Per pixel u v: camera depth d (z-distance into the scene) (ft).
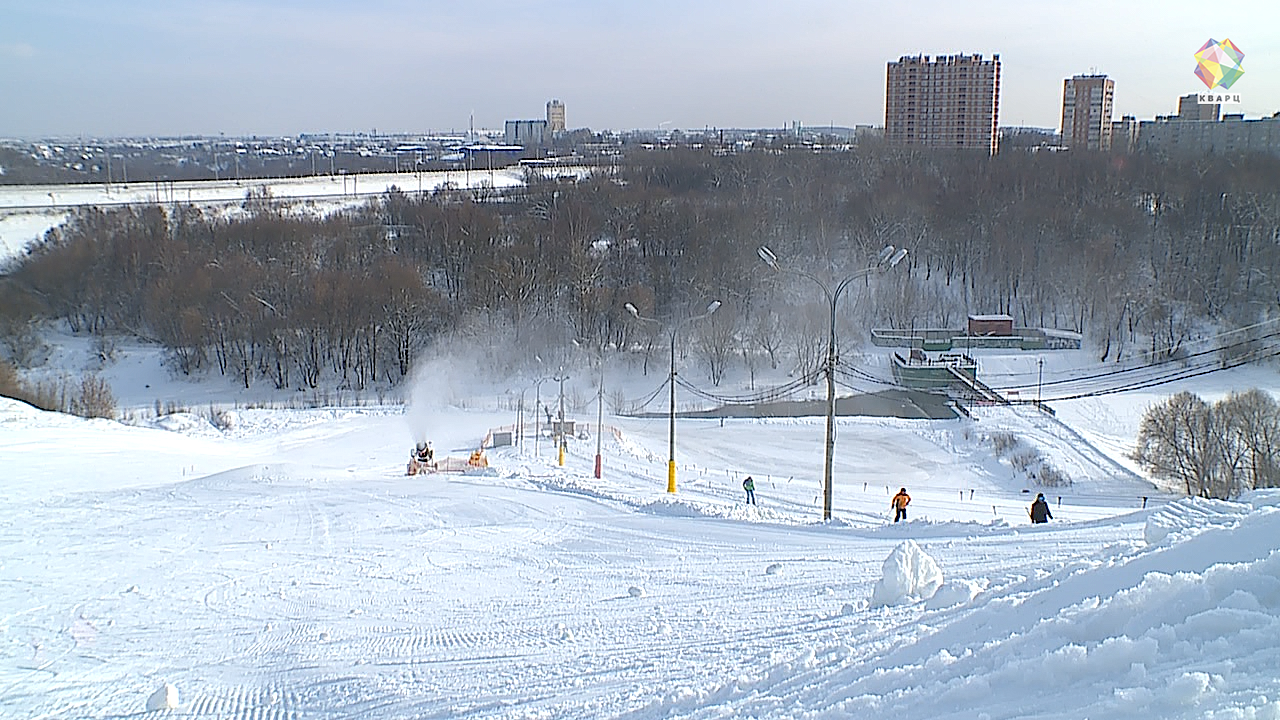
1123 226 214.69
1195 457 104.73
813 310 192.85
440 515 61.52
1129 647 14.87
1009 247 214.69
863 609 29.55
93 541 52.26
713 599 35.50
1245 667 13.26
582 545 51.24
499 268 195.42
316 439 124.67
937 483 111.75
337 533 55.36
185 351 181.06
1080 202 232.94
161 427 132.46
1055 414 145.48
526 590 39.88
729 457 125.08
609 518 60.08
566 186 284.82
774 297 198.08
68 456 91.86
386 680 26.66
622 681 23.82
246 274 190.49
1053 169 261.03
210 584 41.86
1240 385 161.17
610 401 164.76
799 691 19.54
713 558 46.14
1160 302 192.85
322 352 188.55
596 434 126.41
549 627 32.01
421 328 185.88
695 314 191.93
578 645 28.91
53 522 58.49
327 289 180.45
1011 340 191.83
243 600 38.91
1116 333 191.42
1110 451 122.52
